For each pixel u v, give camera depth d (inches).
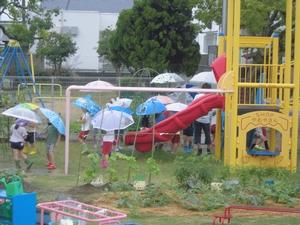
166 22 1539.1
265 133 732.7
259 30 989.2
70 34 2716.5
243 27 1009.5
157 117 792.9
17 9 1349.7
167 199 436.8
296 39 628.1
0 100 891.4
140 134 701.9
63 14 2920.8
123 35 1595.7
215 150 722.2
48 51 2381.9
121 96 913.5
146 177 544.7
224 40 777.6
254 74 753.0
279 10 960.9
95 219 303.3
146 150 705.6
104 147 595.2
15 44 1054.4
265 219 403.2
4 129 717.9
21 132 592.1
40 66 2452.0
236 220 398.0
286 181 527.5
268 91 716.0
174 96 1022.4
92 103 731.4
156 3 1555.1
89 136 834.2
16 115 584.7
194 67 1603.1
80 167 608.7
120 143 773.9
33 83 1033.5
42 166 621.9
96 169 526.0
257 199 442.6
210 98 705.6
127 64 1632.6
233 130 620.4
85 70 2810.0
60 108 1114.7
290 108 695.1
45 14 1400.1
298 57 628.7
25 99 930.1
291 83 701.3
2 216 304.0
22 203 300.4
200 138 740.7
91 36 2933.1
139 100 808.9
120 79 1105.4
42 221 321.7
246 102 730.8
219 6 1075.9
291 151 628.4
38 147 742.5
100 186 479.8
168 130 708.0
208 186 478.3
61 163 642.2
